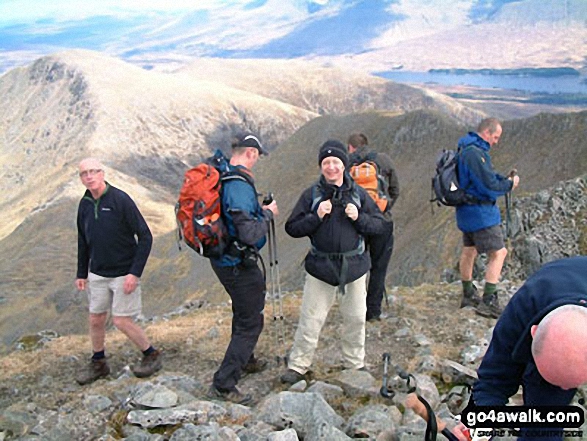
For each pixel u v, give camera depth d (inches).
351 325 267.3
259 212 242.8
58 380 309.4
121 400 246.5
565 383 94.8
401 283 2032.5
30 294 5792.3
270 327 351.3
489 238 323.9
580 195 1115.9
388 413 210.8
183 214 235.3
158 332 367.9
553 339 93.2
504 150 4015.8
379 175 311.6
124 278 291.0
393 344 303.1
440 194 325.1
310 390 244.5
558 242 1028.5
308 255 257.9
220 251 237.0
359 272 251.4
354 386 241.1
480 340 294.7
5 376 318.3
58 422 230.1
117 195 282.7
